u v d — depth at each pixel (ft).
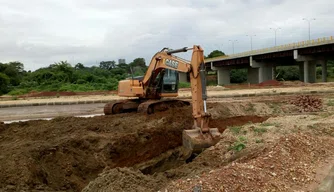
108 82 174.81
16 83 195.11
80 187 32.91
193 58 36.78
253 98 93.30
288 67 283.79
